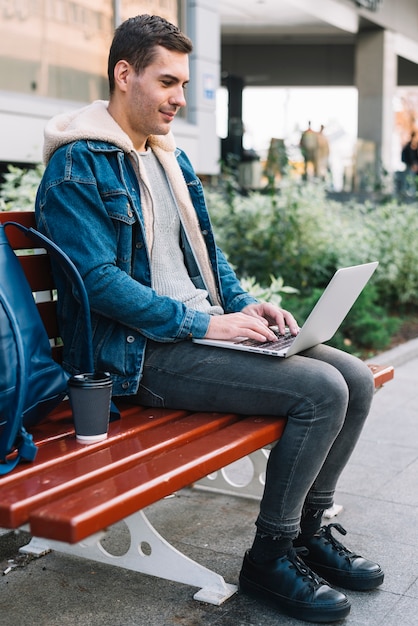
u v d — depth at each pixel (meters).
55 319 2.73
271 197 7.32
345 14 17.73
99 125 2.54
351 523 3.08
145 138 2.66
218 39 9.55
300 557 2.61
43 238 2.27
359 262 7.32
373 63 19.69
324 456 2.39
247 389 2.41
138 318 2.42
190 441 2.29
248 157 13.01
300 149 8.08
